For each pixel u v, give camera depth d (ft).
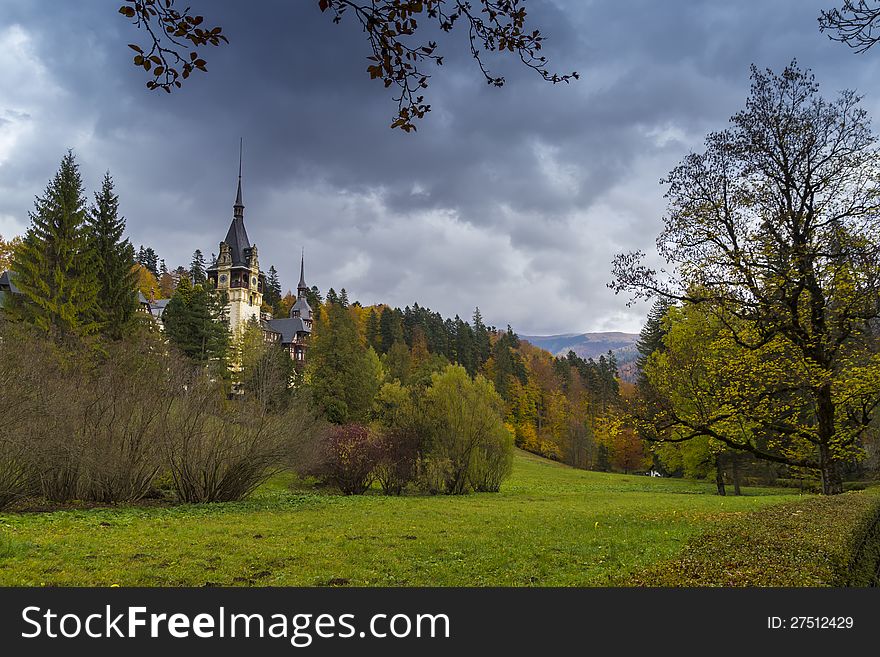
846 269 51.19
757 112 56.49
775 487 146.41
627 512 59.82
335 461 96.58
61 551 34.65
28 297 119.55
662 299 57.16
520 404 275.59
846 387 51.57
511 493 109.81
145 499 71.82
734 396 57.26
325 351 167.53
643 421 61.36
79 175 127.85
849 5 20.02
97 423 65.36
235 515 58.85
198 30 14.30
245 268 386.93
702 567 22.53
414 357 314.35
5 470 56.65
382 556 34.30
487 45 16.17
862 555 25.84
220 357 181.37
